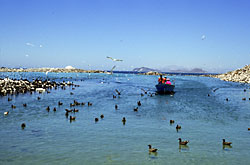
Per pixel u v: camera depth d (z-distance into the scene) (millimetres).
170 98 35812
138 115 22328
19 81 48375
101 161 11547
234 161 11922
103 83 70438
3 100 29594
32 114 21625
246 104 30531
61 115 21531
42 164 11062
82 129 16984
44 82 56125
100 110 24500
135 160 11766
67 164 11117
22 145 13461
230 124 19422
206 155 12633
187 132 16812
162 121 20031
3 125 17531
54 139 14633
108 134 15914
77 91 44000
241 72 102375
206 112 24469
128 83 73125
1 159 11500
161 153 12758
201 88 56625
